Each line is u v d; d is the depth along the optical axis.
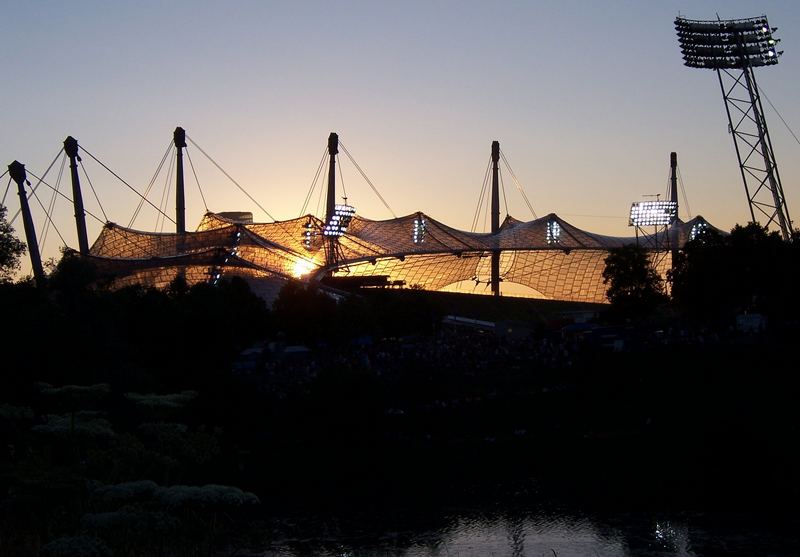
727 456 87.88
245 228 188.62
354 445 104.44
